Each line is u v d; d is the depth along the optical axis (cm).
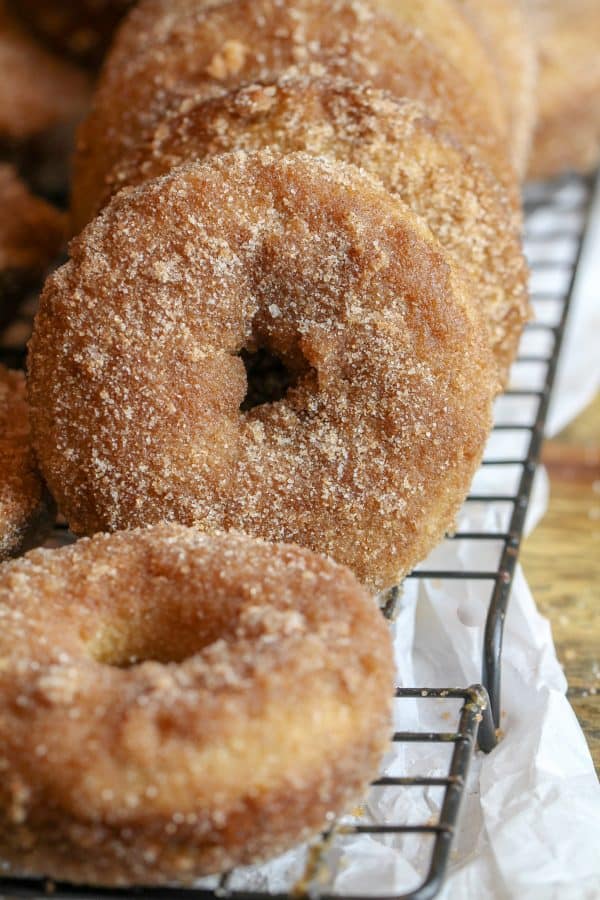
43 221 44
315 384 35
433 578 36
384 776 33
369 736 30
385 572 35
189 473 34
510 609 36
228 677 30
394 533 34
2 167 46
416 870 32
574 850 32
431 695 33
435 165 37
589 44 50
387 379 34
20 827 30
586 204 49
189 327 34
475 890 32
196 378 34
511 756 34
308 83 37
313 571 32
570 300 44
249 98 37
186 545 32
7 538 35
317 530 34
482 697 33
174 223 34
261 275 34
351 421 34
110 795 29
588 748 34
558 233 48
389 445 34
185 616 32
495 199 37
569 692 36
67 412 34
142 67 40
